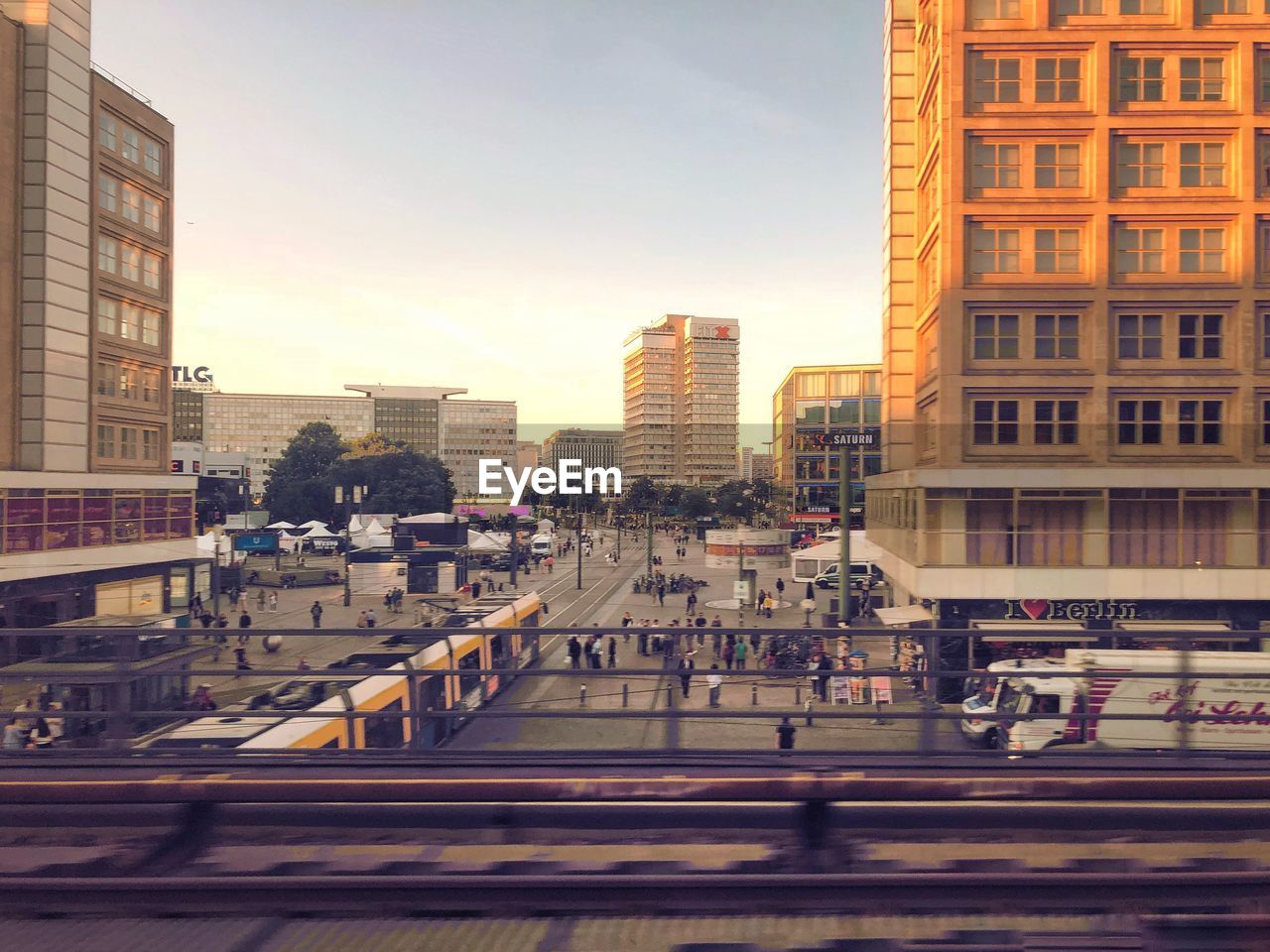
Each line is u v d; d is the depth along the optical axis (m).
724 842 4.39
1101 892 3.94
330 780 4.45
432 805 4.52
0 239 26.16
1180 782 4.43
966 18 22.81
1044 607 16.98
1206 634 4.82
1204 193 22.03
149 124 32.84
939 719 4.88
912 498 16.45
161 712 4.89
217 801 4.45
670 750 4.78
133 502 28.03
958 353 21.70
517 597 19.25
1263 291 21.48
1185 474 18.12
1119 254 22.03
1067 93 22.58
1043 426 20.97
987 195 22.47
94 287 29.47
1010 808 4.48
